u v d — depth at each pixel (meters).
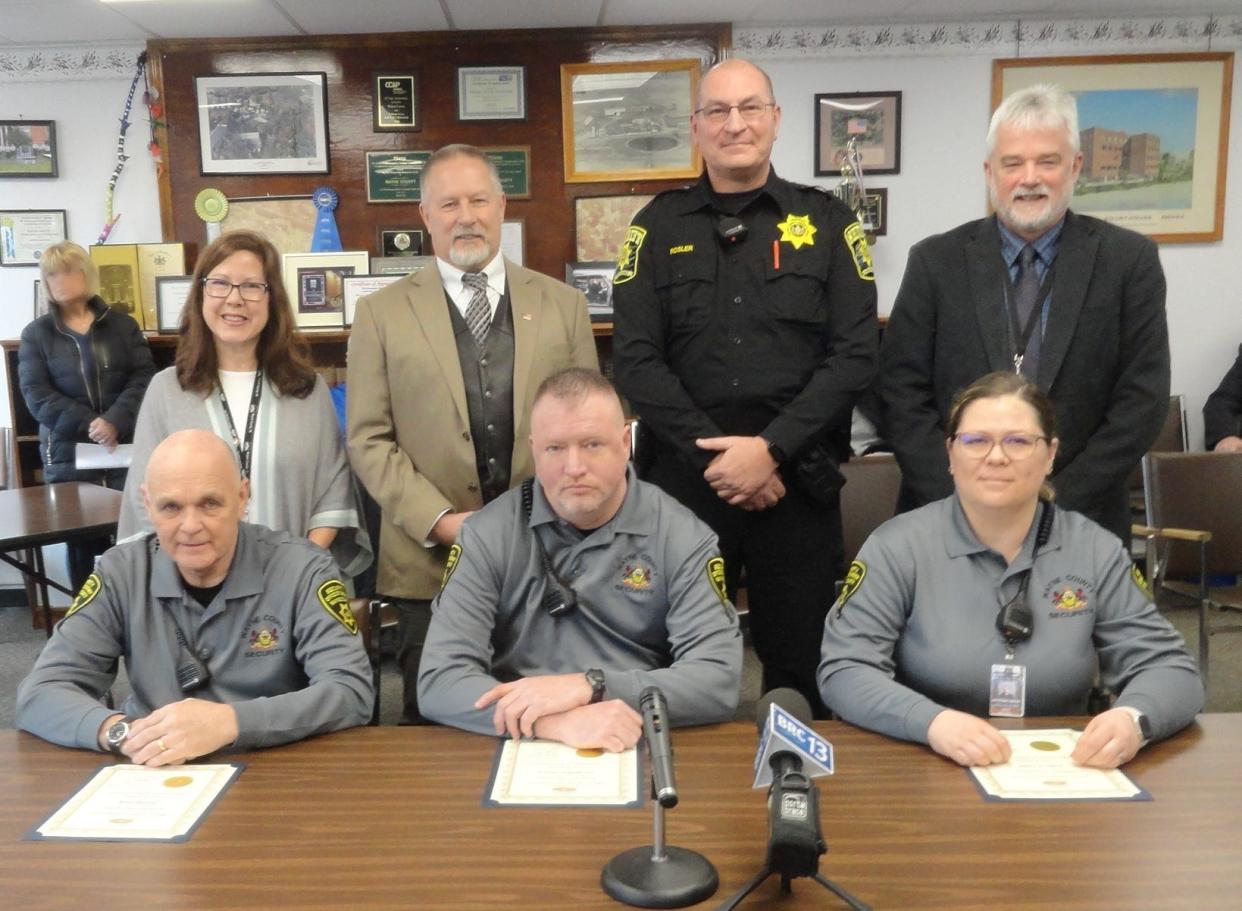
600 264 4.52
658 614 1.74
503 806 1.29
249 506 2.20
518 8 4.27
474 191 2.21
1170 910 1.04
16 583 4.89
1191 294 4.87
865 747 1.48
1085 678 1.66
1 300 4.79
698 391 2.23
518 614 1.76
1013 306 2.15
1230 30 4.62
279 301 2.26
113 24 4.32
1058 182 2.05
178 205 4.68
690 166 4.66
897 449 2.21
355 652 1.72
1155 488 3.15
